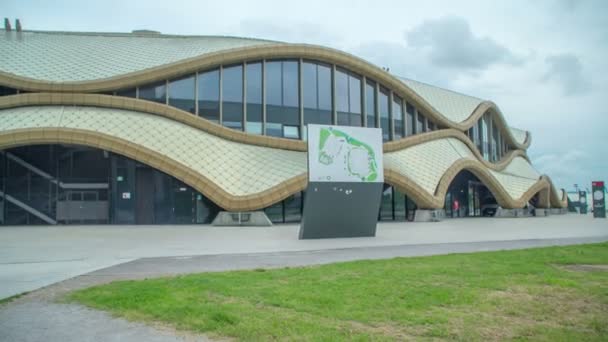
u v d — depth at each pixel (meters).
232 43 45.88
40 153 38.06
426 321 7.73
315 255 17.05
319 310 8.32
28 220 37.53
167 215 37.66
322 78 45.16
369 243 21.72
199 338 7.02
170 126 37.25
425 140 50.06
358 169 24.44
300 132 43.38
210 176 34.47
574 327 7.62
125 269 13.80
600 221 43.56
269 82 42.75
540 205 60.88
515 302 9.12
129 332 7.34
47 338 7.11
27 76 36.88
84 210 38.06
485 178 51.00
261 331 7.13
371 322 7.68
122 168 37.88
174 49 43.16
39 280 11.98
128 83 38.19
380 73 47.59
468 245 20.66
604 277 11.77
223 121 40.78
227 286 10.31
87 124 34.59
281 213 38.44
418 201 42.22
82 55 41.22
